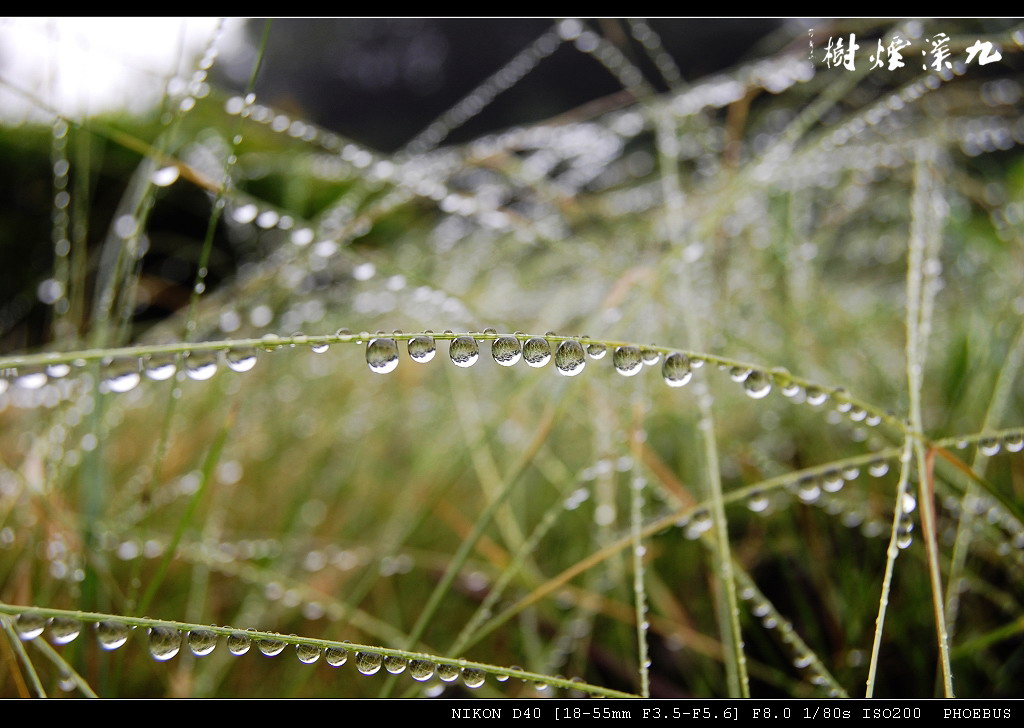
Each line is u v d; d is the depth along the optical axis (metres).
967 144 0.33
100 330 0.24
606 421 0.26
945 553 0.26
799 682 0.25
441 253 0.43
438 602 0.23
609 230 0.42
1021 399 0.28
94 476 0.23
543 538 0.30
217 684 0.25
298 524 0.30
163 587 0.27
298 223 0.26
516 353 0.22
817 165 0.31
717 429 0.26
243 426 0.30
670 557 0.28
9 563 0.25
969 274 0.32
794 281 0.29
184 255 0.64
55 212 0.25
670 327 0.28
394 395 0.36
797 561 0.27
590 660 0.26
